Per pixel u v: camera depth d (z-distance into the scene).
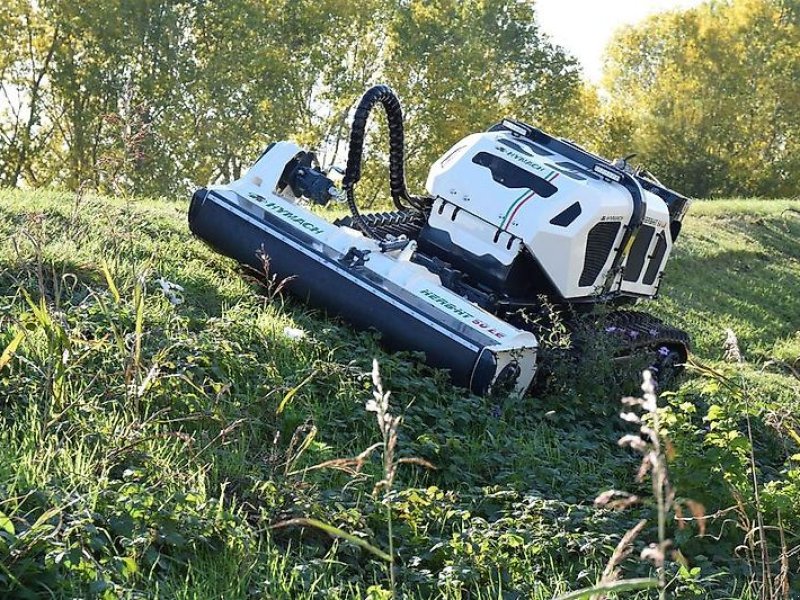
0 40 37.66
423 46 42.88
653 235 10.79
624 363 9.61
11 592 4.55
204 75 37.69
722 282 20.19
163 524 5.30
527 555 6.17
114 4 36.44
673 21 56.19
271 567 5.34
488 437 7.97
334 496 6.21
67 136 37.72
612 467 8.09
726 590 6.32
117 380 6.81
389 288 8.98
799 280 22.25
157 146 35.03
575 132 51.38
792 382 13.10
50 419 6.16
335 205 18.50
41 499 5.20
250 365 7.69
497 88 46.69
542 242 9.50
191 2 38.19
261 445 6.91
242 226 9.51
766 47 55.28
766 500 7.08
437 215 9.92
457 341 8.49
